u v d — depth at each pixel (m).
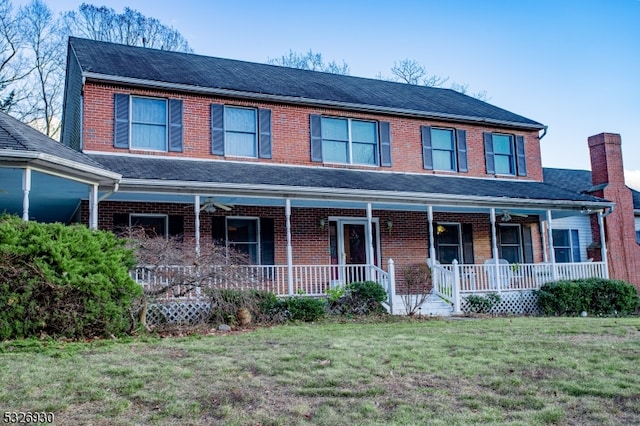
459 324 11.87
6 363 6.96
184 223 15.25
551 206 17.77
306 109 17.55
